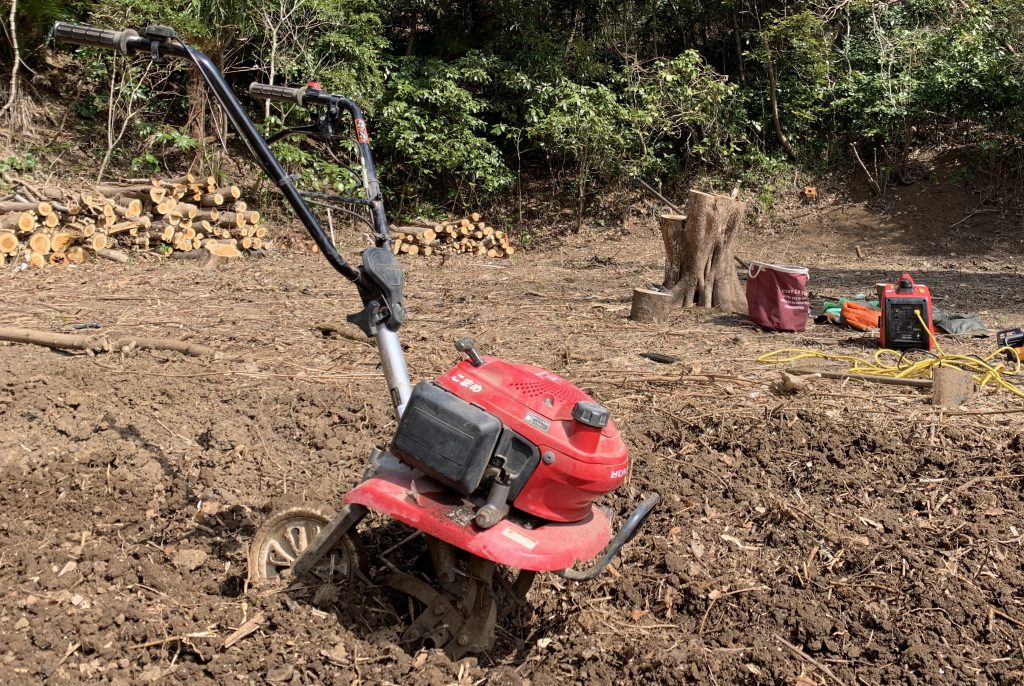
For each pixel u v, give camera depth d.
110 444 4.95
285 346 7.12
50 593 3.54
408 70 17.12
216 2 14.05
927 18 19.03
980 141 18.12
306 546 3.47
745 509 4.52
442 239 15.48
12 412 5.34
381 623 3.44
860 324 8.13
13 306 8.40
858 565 4.01
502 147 19.05
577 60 18.22
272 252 13.22
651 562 4.09
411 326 8.14
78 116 15.44
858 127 18.73
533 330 7.98
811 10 19.31
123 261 11.35
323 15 15.06
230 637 3.24
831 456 5.00
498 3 17.53
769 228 17.42
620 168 17.83
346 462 4.89
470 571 3.30
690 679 3.35
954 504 4.48
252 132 3.19
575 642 3.58
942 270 13.84
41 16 14.50
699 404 5.71
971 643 3.51
